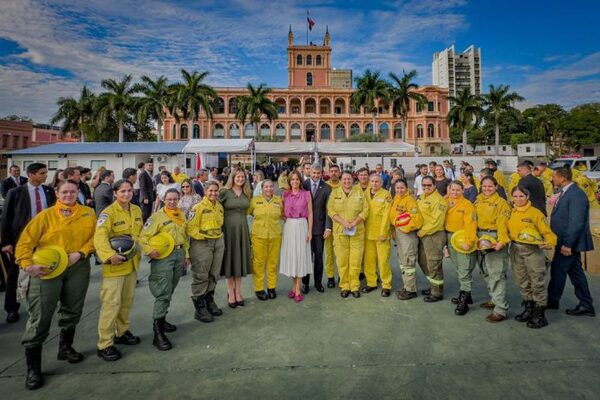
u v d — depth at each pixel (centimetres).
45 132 5244
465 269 416
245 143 1814
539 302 376
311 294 501
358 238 482
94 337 364
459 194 441
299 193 486
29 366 276
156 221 361
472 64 15338
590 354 315
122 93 3766
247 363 308
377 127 6253
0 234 404
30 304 284
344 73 7712
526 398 254
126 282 341
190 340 355
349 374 288
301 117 6094
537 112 7600
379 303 459
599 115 5491
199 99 3803
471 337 353
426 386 270
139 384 279
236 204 446
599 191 1060
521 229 382
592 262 565
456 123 4769
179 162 2322
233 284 452
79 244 315
